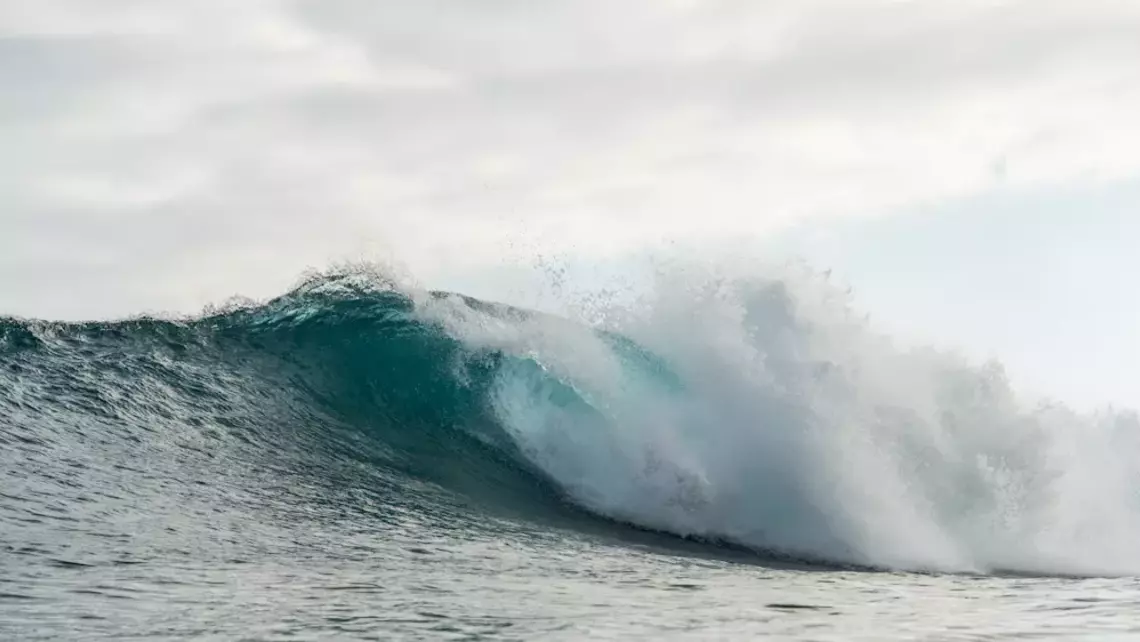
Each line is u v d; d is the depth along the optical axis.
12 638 6.87
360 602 8.52
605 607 8.92
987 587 11.32
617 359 17.11
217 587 8.70
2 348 15.96
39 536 9.84
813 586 11.01
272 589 8.80
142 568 9.17
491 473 15.81
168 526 10.85
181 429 14.81
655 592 9.98
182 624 7.42
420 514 13.38
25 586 8.23
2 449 12.55
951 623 8.57
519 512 14.37
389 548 11.34
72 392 15.01
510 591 9.49
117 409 14.85
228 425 15.41
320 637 7.30
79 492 11.58
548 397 16.97
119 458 13.13
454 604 8.68
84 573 8.80
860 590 10.77
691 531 14.62
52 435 13.40
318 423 16.42
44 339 16.62
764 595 10.10
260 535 11.09
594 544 13.10
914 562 14.10
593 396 16.61
